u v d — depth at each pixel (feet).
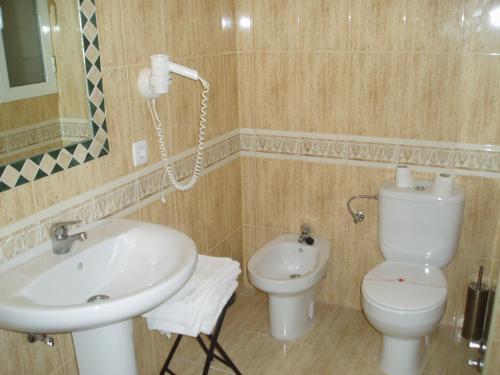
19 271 4.89
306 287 8.00
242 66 9.00
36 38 5.10
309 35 8.36
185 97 7.52
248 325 9.02
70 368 6.06
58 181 5.45
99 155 5.97
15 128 4.98
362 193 8.80
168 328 5.77
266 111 9.08
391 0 7.70
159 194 7.19
